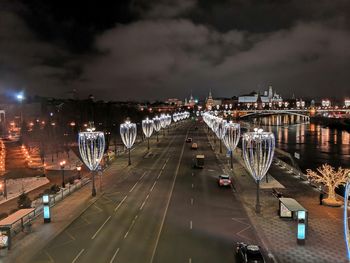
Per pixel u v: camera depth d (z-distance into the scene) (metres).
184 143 150.88
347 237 31.09
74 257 40.78
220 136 121.88
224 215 54.66
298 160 131.75
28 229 48.59
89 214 55.91
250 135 57.25
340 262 39.03
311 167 119.56
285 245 43.41
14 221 45.66
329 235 46.22
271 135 56.16
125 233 47.78
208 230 48.44
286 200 53.84
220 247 43.00
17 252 42.31
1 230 42.78
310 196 64.69
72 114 185.25
